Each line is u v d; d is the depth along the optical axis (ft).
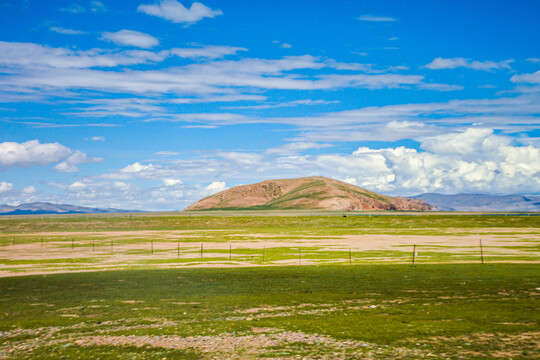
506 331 72.43
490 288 119.96
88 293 127.44
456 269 166.40
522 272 152.76
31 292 130.31
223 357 65.51
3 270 190.08
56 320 93.66
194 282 146.30
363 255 236.02
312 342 71.46
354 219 565.53
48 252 275.80
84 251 279.69
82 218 599.57
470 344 66.03
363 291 122.21
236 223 557.33
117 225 539.29
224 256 239.71
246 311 99.30
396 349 65.46
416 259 212.64
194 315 95.96
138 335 79.92
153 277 159.33
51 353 71.05
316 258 224.74
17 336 81.51
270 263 205.46
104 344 74.90
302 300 110.93
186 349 70.38
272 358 64.13
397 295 114.11
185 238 374.43
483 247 270.67
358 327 79.87
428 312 90.79
